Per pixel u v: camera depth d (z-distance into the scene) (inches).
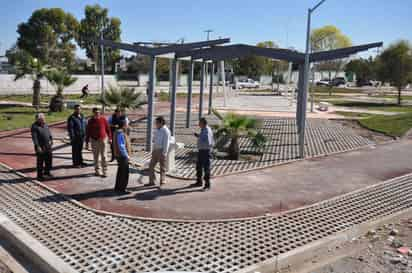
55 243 251.4
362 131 792.3
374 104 1534.2
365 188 390.0
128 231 271.9
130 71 2632.9
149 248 246.4
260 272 225.3
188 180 402.6
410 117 956.6
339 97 1947.6
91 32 2901.1
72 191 356.2
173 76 598.9
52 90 1593.3
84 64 2792.8
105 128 405.4
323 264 239.5
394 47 1547.7
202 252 242.8
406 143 660.7
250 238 265.4
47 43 2652.6
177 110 1098.7
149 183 382.3
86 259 230.7
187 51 593.9
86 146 529.3
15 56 1054.4
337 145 631.8
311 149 593.3
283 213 314.8
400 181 420.5
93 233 267.3
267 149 585.6
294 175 439.2
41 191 354.6
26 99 1307.8
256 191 373.7
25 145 569.9
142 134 685.3
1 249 249.6
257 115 1046.4
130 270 219.3
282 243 259.0
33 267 228.4
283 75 2778.1
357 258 247.6
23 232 259.8
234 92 2057.1
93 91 1785.2
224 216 304.5
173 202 333.7
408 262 241.3
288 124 875.4
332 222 300.4
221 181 405.1
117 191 356.2
